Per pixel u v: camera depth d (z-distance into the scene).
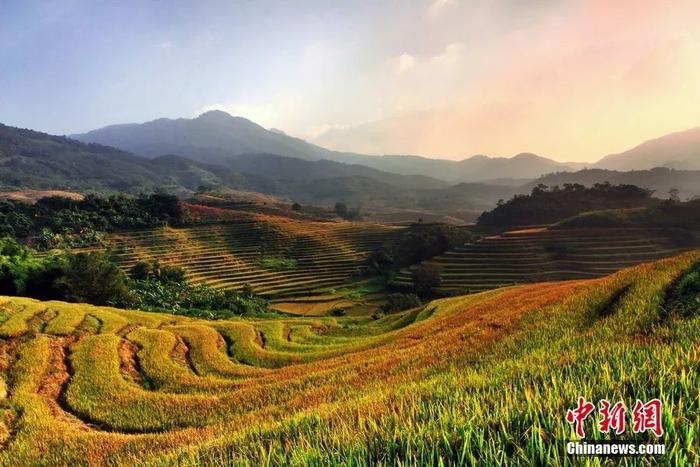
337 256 146.12
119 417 21.30
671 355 7.95
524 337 20.27
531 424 5.39
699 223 135.75
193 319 47.47
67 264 64.50
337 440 6.32
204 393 25.22
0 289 58.09
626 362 8.05
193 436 15.46
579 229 141.12
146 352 31.95
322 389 19.05
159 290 78.75
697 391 5.54
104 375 26.44
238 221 170.25
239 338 38.81
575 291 30.16
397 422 6.57
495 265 123.31
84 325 36.75
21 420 20.58
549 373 8.78
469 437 5.04
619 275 29.77
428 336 31.12
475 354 19.11
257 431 10.30
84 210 146.75
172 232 150.00
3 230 124.44
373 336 42.22
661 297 19.88
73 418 21.59
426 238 144.88
